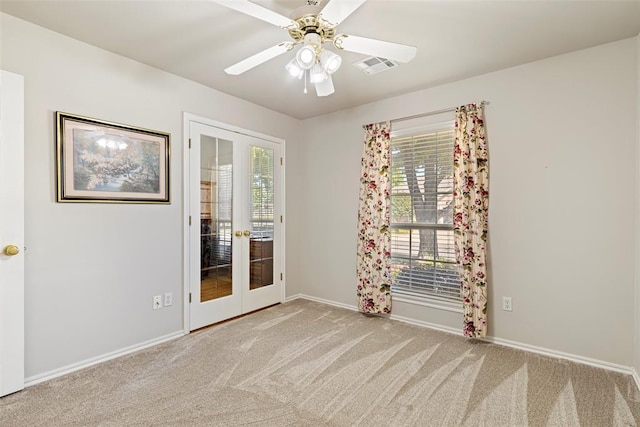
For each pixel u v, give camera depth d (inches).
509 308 106.5
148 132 105.5
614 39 88.5
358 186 144.1
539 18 78.3
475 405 73.8
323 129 157.1
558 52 96.0
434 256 123.2
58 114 85.7
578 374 87.7
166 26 83.0
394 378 85.8
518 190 105.0
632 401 75.1
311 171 162.1
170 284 112.3
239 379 85.0
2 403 73.3
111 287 97.2
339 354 100.1
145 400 75.2
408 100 128.6
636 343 85.7
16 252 76.4
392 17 77.7
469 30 83.7
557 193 98.6
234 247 135.0
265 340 110.8
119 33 86.4
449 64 103.3
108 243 96.5
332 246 153.4
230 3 55.7
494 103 109.1
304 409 72.4
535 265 102.2
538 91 101.3
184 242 116.3
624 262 89.1
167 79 110.8
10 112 76.7
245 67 76.2
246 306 140.1
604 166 91.7
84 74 91.1
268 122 149.3
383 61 101.0
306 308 148.1
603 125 91.8
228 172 132.6
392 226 134.1
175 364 93.2
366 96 132.0
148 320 106.1
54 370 85.6
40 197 83.3
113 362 94.2
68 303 88.4
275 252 154.2
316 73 71.4
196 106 119.7
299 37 69.8
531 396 77.3
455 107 116.5
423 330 120.4
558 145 98.3
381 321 130.3
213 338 112.6
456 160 113.3
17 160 77.7
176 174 114.1
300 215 166.4
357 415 70.4
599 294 92.5
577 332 95.6
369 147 136.4
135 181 102.3
